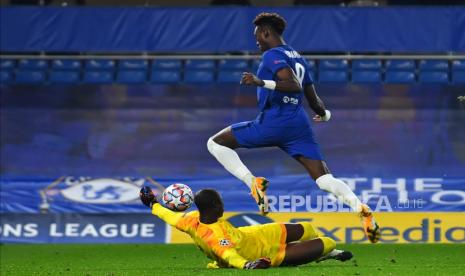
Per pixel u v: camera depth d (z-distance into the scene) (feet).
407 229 174.29
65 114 211.82
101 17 215.51
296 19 209.56
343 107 205.36
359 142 199.52
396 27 208.44
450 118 203.41
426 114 203.51
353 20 209.15
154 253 152.97
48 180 187.21
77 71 225.76
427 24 208.23
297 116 94.12
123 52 228.63
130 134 207.51
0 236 183.32
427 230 173.99
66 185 186.29
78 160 204.03
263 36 96.89
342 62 223.10
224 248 93.81
